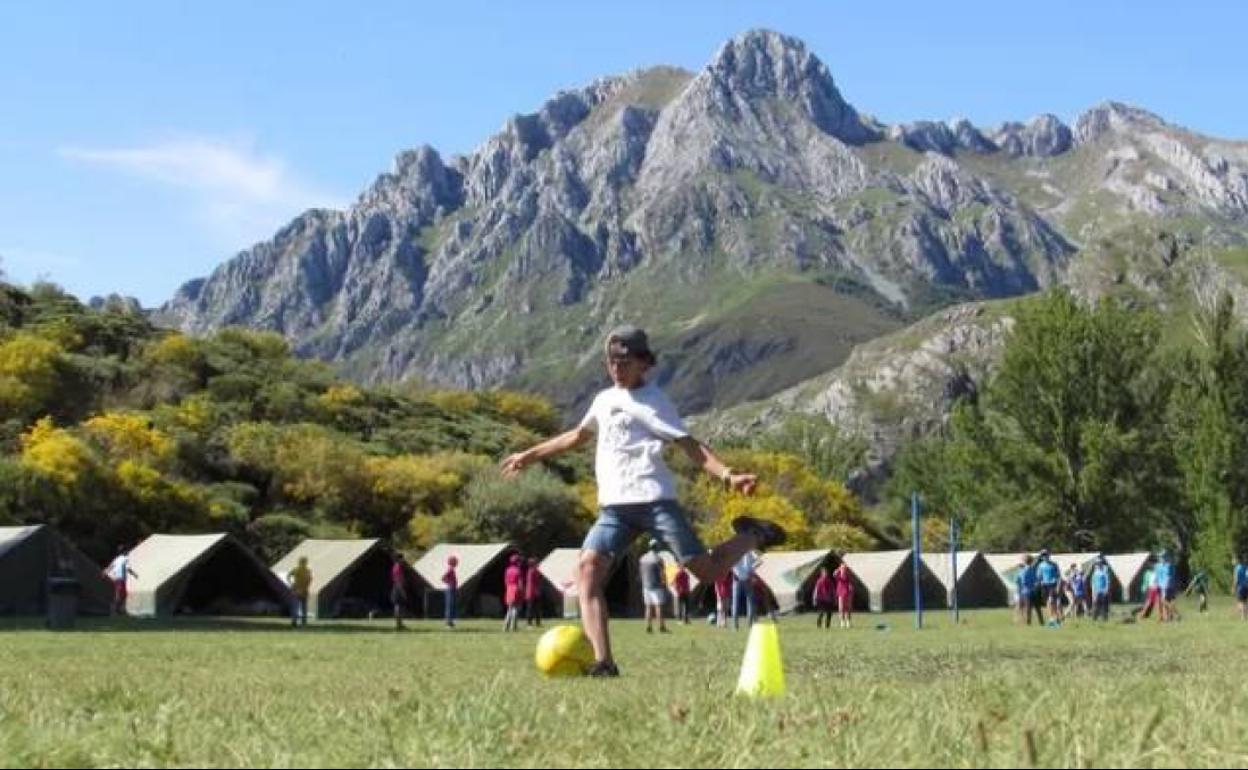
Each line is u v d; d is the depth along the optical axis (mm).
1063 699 6816
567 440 9914
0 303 90562
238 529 65188
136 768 4973
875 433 191000
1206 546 73500
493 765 4754
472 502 71125
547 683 9430
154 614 45938
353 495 72938
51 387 76312
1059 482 75812
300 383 94312
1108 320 77188
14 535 41531
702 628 38062
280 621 43312
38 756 5133
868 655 17172
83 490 59188
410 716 6035
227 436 75000
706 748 5000
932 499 99938
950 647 20469
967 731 5363
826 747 5012
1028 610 39875
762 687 7375
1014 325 79125
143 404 80188
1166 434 78000
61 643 22984
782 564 59688
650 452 9680
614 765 4773
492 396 109312
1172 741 5105
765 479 90625
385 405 96250
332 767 4812
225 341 98250
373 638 27734
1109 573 45500
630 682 9586
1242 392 74688
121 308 97938
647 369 9773
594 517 73812
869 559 65500
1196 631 29203
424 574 55875
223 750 5219
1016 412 78125
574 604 56062
